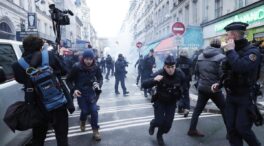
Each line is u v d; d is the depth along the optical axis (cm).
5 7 1967
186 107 702
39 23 3050
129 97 1111
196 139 520
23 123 317
